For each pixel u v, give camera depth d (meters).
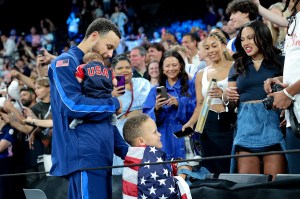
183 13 20.53
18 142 7.85
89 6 21.38
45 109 7.90
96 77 4.49
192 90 6.51
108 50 4.77
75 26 20.86
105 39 4.72
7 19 24.06
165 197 4.37
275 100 4.60
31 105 8.73
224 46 6.26
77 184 4.45
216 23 18.02
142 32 19.27
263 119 5.26
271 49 5.36
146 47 9.26
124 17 20.02
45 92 7.86
